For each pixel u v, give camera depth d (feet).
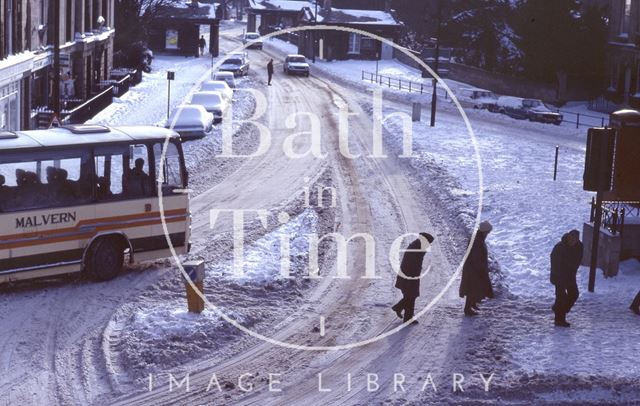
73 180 63.31
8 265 60.64
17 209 60.80
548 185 106.11
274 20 388.98
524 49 221.05
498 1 239.09
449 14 251.80
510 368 50.44
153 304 60.18
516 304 63.41
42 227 61.87
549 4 216.33
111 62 202.39
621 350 53.31
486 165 120.88
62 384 46.80
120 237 65.77
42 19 141.79
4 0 117.39
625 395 47.19
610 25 212.64
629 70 202.39
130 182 66.13
